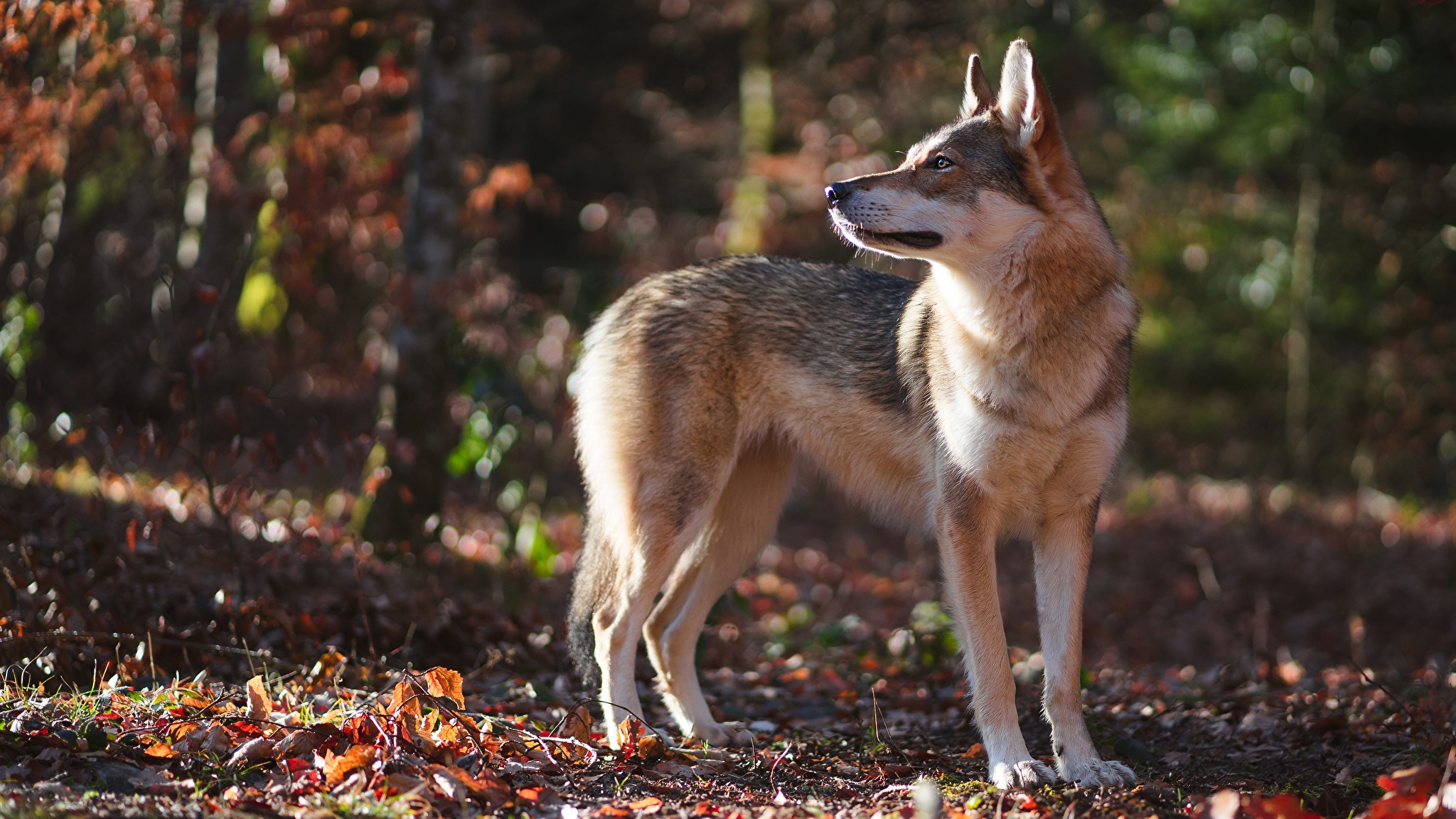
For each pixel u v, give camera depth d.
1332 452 25.03
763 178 23.34
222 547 9.57
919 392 6.72
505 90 25.75
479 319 14.42
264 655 6.93
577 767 5.82
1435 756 5.96
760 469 7.73
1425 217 24.33
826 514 19.14
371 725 5.53
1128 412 6.51
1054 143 6.13
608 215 22.64
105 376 15.03
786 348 7.29
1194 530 17.64
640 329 7.45
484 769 5.28
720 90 30.39
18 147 10.85
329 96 13.19
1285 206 25.05
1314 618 13.27
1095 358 6.08
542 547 11.72
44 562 7.86
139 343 15.39
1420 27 23.14
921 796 4.98
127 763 5.16
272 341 15.64
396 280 11.47
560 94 30.39
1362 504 20.92
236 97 16.09
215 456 8.26
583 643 7.29
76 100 10.84
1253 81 24.67
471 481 16.56
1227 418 26.84
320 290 15.15
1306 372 23.88
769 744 6.92
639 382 7.32
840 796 5.70
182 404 8.35
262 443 8.27
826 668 9.52
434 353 11.27
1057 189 6.11
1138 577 15.27
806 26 24.34
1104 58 25.36
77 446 10.69
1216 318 26.73
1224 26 24.55
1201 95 24.73
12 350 11.46
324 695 6.54
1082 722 6.07
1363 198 24.47
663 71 31.16
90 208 16.11
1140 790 5.64
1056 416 6.05
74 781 4.90
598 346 7.75
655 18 29.42
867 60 23.89
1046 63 24.70
